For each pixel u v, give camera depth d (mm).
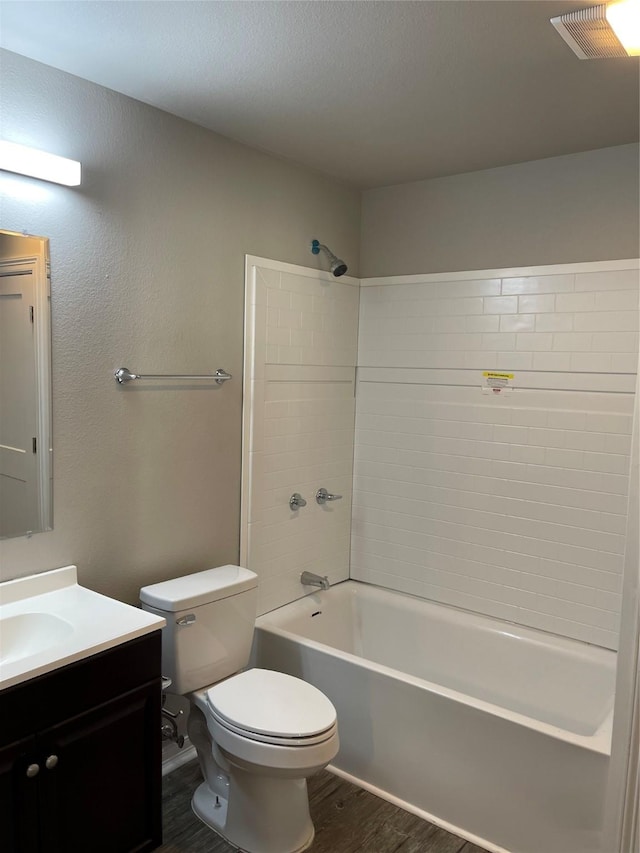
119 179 2262
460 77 2082
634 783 1890
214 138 2588
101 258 2229
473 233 3047
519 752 2166
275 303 2895
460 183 3072
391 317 3273
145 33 1834
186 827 2279
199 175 2539
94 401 2250
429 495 3189
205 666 2389
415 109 2344
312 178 3064
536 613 2896
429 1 1646
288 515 3080
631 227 2643
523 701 2816
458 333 3051
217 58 1980
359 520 3455
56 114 2064
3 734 1600
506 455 2938
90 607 2033
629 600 1881
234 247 2709
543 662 2777
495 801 2225
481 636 2951
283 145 2732
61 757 1734
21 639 1971
